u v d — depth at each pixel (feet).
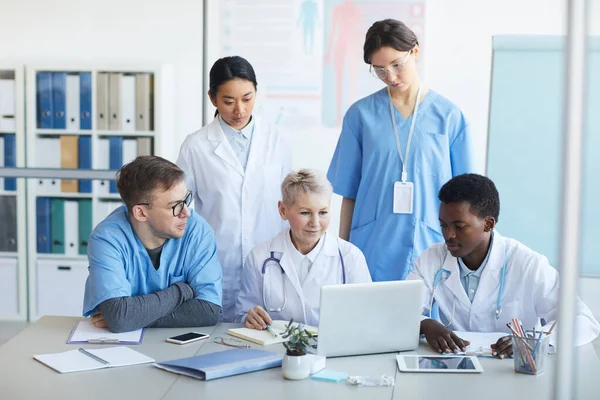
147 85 12.69
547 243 12.64
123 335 6.68
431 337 6.48
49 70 12.85
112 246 7.02
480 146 12.44
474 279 7.18
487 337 6.77
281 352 6.28
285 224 9.59
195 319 7.09
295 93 12.53
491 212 6.86
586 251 12.34
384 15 12.28
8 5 12.87
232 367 5.70
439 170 9.29
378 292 6.19
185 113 12.74
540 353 5.77
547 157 12.41
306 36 12.43
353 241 9.61
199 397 5.21
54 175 13.00
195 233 7.39
